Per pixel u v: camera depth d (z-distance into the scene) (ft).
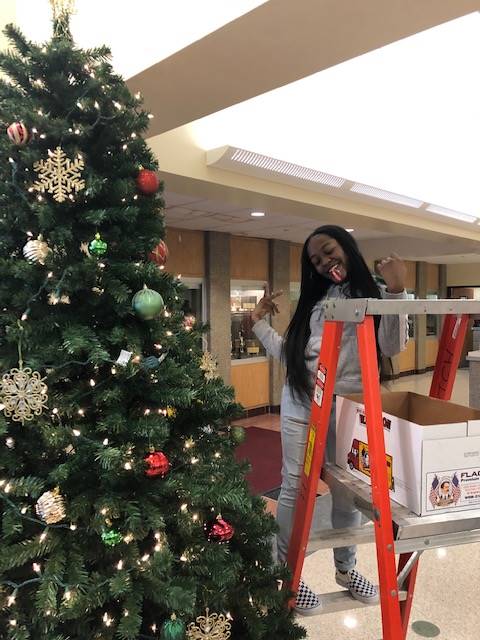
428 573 7.96
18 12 7.61
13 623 3.63
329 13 4.91
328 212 14.94
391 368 5.44
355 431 4.46
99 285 3.90
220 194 12.30
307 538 4.51
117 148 4.32
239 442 5.03
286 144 11.99
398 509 3.70
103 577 3.69
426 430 3.54
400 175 15.83
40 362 3.69
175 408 4.56
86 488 3.92
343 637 6.36
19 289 3.94
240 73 6.33
